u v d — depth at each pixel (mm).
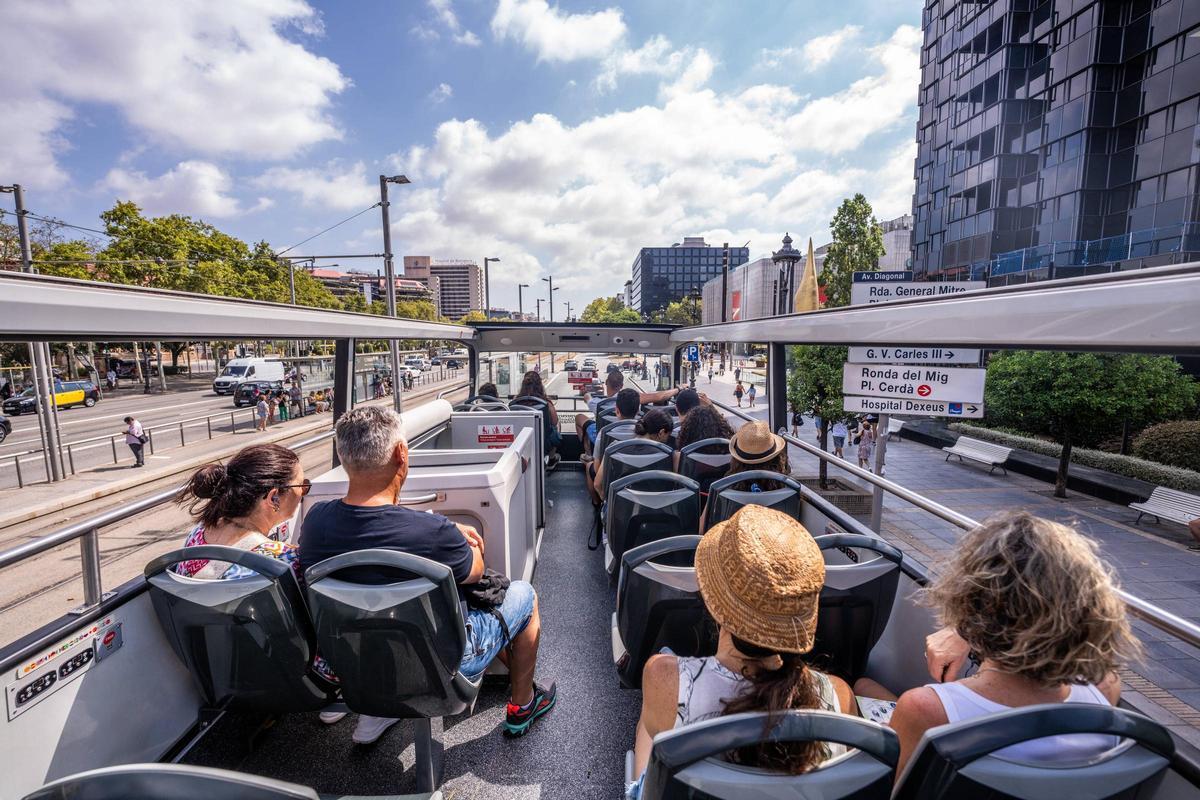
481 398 7008
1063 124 25203
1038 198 26766
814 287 15500
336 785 2213
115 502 11828
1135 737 975
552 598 3842
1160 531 10477
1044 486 14086
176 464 14914
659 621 1993
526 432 3824
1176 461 13320
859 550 2650
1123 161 23516
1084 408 12102
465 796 2164
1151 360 12055
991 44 28594
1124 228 23516
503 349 8320
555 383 9367
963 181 31078
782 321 3637
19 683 1556
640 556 1979
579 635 3361
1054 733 959
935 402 6535
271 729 2500
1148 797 993
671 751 951
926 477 15031
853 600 1978
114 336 1968
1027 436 17875
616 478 3492
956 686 1186
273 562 1825
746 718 979
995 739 943
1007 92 27531
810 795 959
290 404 24828
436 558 1912
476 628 2062
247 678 1922
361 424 1916
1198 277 1125
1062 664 1061
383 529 1875
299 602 1875
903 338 2191
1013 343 1630
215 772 916
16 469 13320
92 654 1787
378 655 1680
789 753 975
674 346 8164
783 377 4285
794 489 2844
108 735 1849
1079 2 24250
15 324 1552
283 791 909
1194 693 5098
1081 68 24188
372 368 25672
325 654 1730
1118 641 1087
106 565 7953
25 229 13422
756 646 1140
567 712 2662
